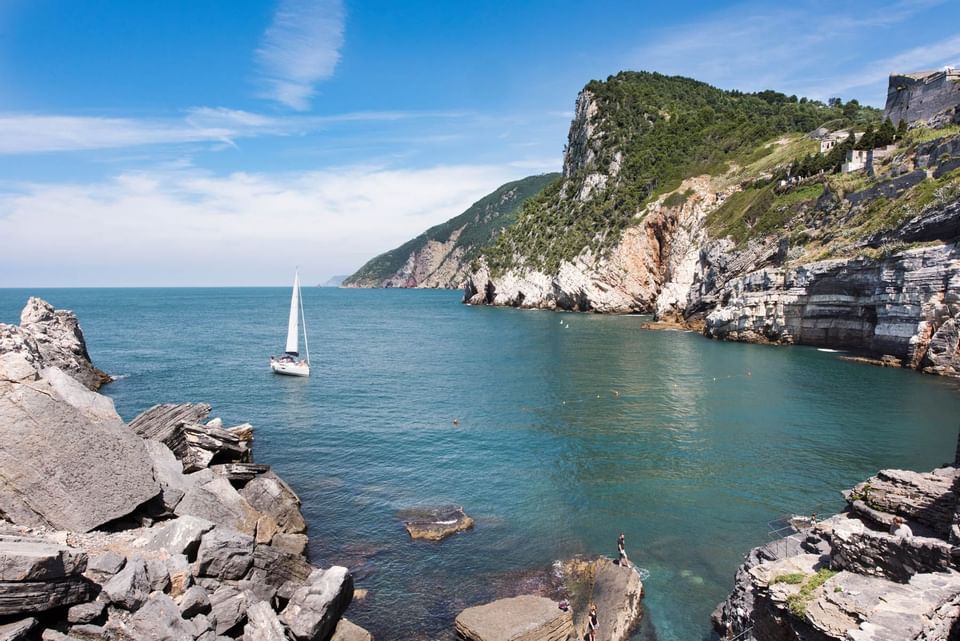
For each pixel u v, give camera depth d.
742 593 16.50
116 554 13.92
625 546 23.08
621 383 55.12
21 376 17.50
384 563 21.64
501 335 97.88
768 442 36.25
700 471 31.31
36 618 11.65
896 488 16.56
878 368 59.66
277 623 14.93
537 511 26.39
